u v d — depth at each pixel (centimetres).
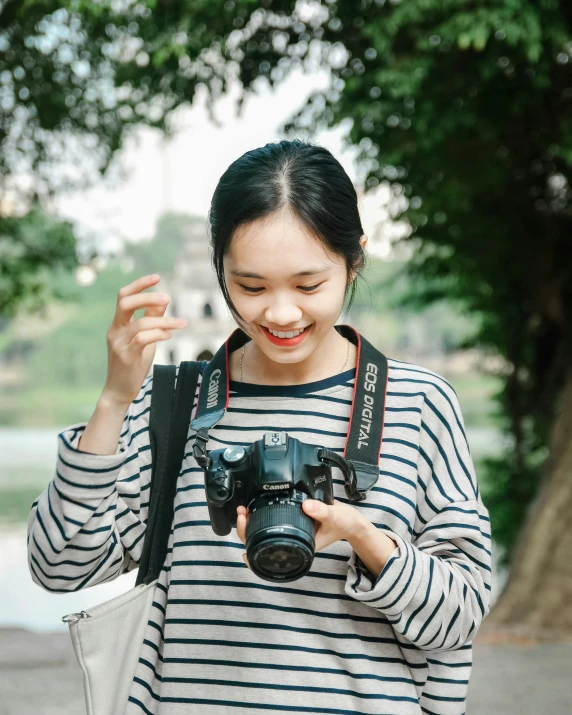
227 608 147
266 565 131
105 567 156
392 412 156
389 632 148
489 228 871
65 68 843
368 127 691
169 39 645
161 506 157
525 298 952
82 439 145
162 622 155
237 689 144
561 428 789
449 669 151
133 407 166
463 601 145
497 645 643
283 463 134
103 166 958
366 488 147
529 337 1012
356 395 154
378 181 757
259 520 132
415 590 139
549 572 738
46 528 145
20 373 7694
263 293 143
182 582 150
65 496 143
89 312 7806
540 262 888
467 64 663
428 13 623
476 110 682
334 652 145
